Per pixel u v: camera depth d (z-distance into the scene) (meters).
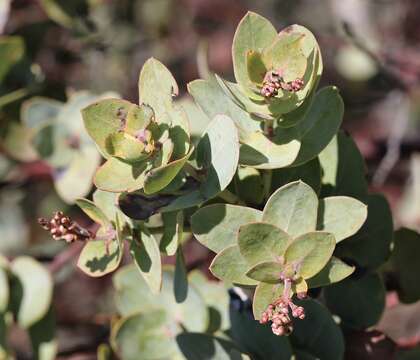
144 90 0.59
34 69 0.96
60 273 0.95
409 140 1.17
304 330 0.65
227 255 0.58
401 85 1.16
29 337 0.85
